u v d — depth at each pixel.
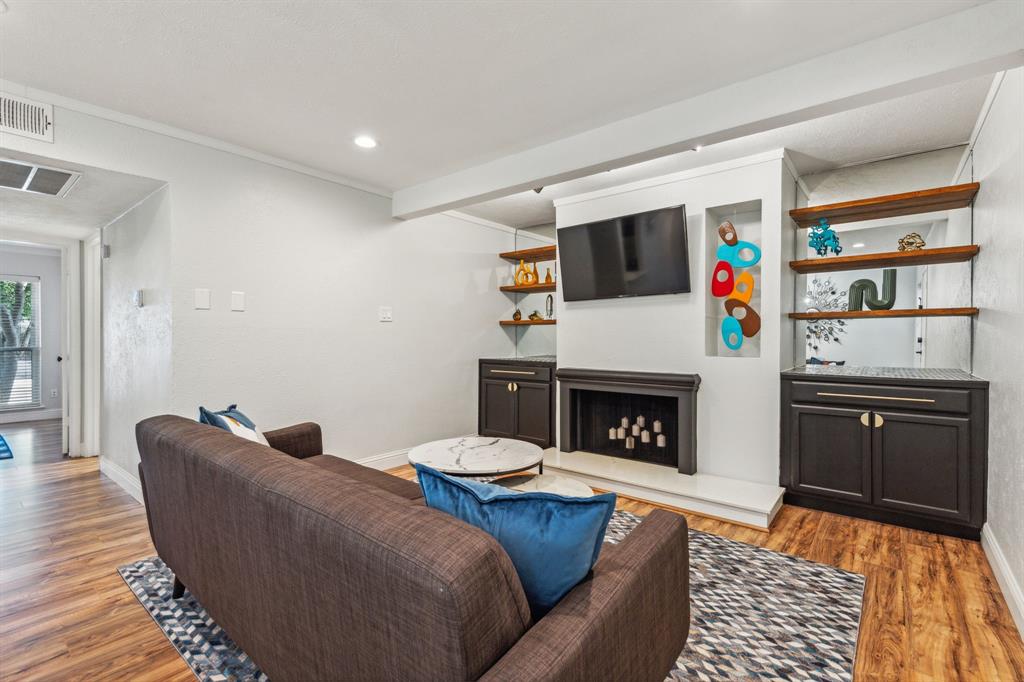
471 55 2.07
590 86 2.33
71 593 2.04
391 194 4.02
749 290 3.35
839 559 2.41
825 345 3.53
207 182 2.91
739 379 3.31
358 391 3.77
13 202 3.12
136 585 2.10
